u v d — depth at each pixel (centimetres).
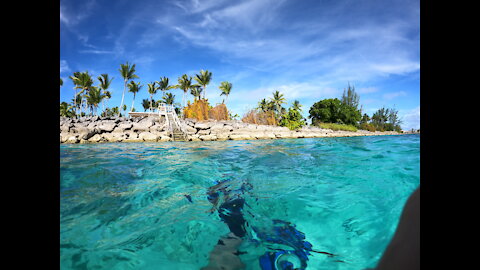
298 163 464
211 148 907
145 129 1902
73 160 507
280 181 315
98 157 573
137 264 122
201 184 305
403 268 44
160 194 254
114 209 204
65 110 3872
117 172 368
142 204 219
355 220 177
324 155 561
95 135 1692
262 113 2511
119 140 1642
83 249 136
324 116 3925
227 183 311
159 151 780
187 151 765
